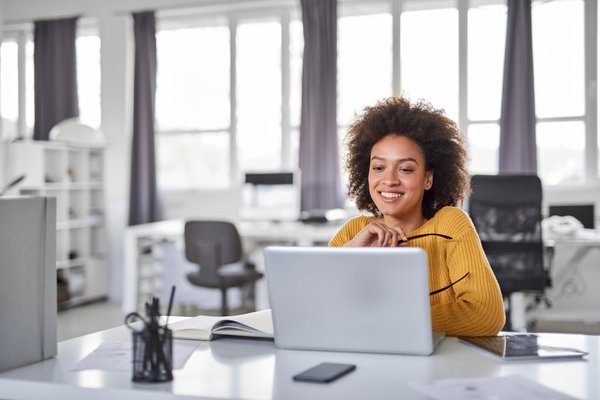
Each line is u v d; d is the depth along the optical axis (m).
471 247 1.63
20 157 5.85
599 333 4.98
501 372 1.24
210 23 6.85
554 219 4.94
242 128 6.77
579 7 5.85
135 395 1.15
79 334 5.06
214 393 1.12
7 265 1.32
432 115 1.78
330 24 6.16
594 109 5.84
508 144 5.78
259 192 5.78
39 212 1.38
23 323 1.34
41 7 7.09
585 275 5.74
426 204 1.86
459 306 1.55
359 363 1.30
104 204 6.79
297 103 6.58
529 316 5.21
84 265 6.54
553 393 1.10
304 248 1.38
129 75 6.89
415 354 1.36
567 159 5.93
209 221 4.71
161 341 1.19
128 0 6.80
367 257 1.34
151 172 6.67
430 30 6.23
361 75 6.44
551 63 5.93
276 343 1.44
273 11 6.59
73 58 6.92
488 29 6.07
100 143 6.39
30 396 1.22
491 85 6.08
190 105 6.93
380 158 1.72
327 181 6.18
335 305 1.38
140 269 5.77
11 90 7.46
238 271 4.93
